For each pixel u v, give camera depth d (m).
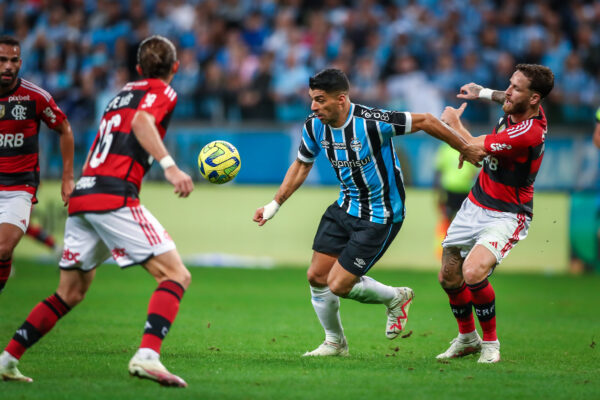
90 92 58.16
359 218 21.64
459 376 19.00
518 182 21.66
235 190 53.47
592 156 50.06
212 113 55.59
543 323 30.64
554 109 51.38
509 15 63.09
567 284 44.50
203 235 53.88
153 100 17.62
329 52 61.94
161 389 16.89
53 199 53.44
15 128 22.75
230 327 28.23
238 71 60.53
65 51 63.72
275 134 52.81
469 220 22.17
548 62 59.69
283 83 59.22
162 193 54.31
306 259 52.50
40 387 17.08
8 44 21.98
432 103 54.78
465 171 47.97
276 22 65.00
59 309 18.20
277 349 23.70
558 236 50.59
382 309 34.62
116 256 17.61
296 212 52.69
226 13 66.06
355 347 24.64
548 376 19.25
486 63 58.25
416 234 51.66
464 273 21.25
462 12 64.12
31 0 69.31
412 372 19.52
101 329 26.98
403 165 51.66
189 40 64.56
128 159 17.59
